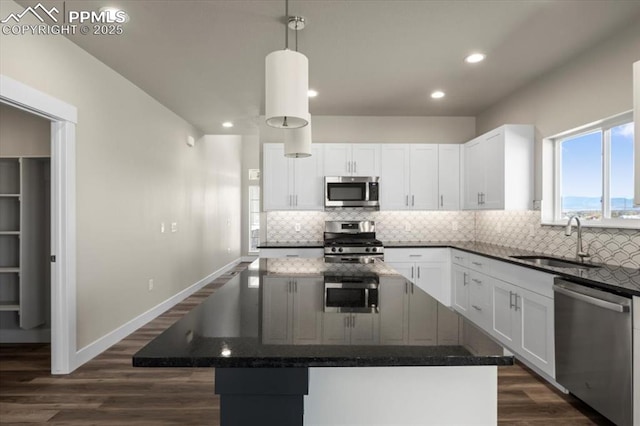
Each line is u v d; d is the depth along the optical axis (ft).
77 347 10.23
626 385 6.47
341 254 14.87
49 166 12.54
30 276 11.85
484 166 14.15
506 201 12.55
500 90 13.56
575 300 7.71
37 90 8.55
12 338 12.32
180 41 9.81
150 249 14.61
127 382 9.30
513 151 12.56
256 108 15.99
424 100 14.74
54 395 8.64
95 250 11.00
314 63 11.17
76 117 9.97
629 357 6.40
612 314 6.76
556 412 7.84
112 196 11.89
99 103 11.12
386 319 4.31
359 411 4.21
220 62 11.15
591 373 7.29
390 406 4.21
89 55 10.61
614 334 6.71
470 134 17.25
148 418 7.70
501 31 9.22
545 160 12.05
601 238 9.55
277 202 15.96
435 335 3.74
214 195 23.62
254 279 6.91
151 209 14.69
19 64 8.18
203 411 7.98
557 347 8.31
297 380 3.67
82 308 10.42
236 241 29.94
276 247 15.21
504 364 3.18
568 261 10.19
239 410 3.69
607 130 10.07
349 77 12.29
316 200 16.01
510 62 11.07
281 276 7.23
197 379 9.48
